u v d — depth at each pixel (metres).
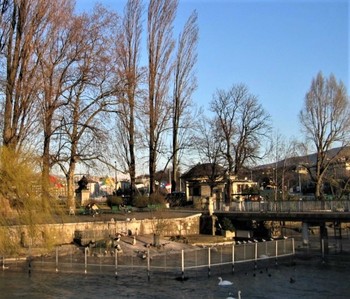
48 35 41.84
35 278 29.67
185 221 51.19
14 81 40.44
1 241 28.44
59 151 44.31
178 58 65.25
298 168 89.62
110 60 46.38
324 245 45.72
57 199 32.75
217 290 27.23
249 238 51.78
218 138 69.38
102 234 40.75
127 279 29.55
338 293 27.38
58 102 43.28
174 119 66.75
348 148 76.00
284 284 29.80
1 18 40.88
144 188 86.94
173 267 31.41
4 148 29.05
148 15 59.88
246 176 97.62
